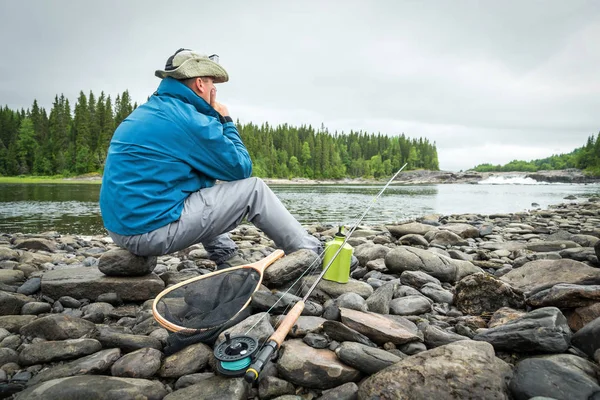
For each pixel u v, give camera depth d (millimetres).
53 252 5785
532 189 47094
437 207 17562
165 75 2758
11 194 24703
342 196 28469
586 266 2914
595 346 1938
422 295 3100
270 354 1755
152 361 2041
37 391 1786
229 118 2908
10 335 2443
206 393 1768
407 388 1730
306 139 151750
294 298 2611
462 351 1861
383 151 177125
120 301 3094
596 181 127312
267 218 2930
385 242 5773
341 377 1910
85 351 2199
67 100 116188
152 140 2461
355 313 2453
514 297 2713
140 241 2559
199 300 2504
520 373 1755
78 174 87750
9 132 110500
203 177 2783
